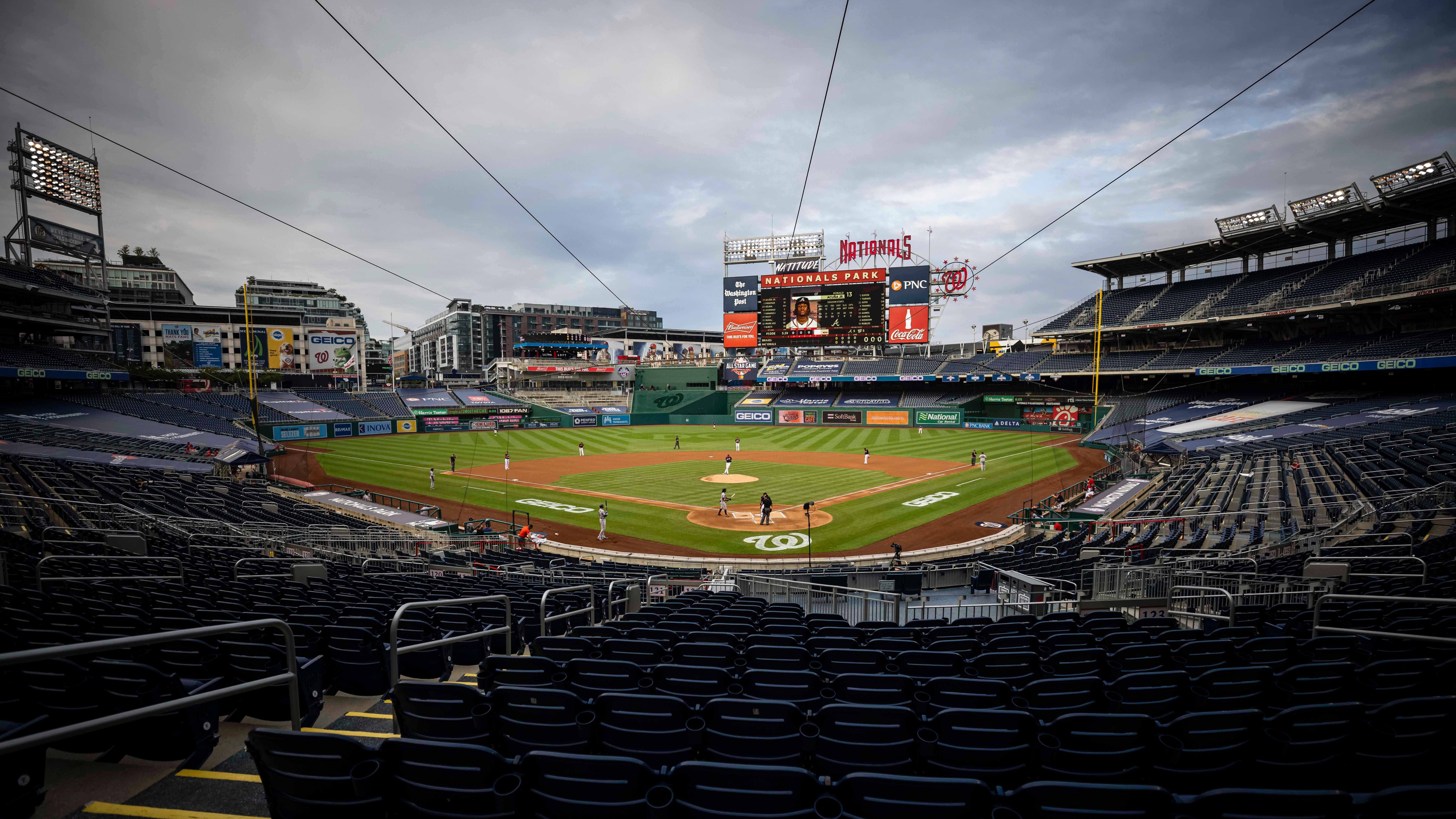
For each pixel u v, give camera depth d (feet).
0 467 75.97
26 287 145.59
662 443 178.60
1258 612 30.14
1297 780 12.65
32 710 14.55
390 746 10.68
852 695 16.89
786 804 10.44
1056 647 23.56
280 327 280.51
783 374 250.57
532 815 10.55
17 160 153.89
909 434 194.90
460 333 522.06
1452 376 135.54
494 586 39.70
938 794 10.27
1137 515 70.49
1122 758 12.64
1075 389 204.74
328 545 61.41
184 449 121.70
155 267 360.69
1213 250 170.09
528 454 153.99
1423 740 12.70
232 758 15.48
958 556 69.05
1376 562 37.63
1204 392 175.01
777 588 48.06
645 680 17.69
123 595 26.96
